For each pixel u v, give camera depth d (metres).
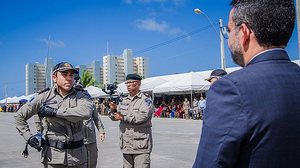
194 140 13.42
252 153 1.37
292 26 1.53
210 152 1.40
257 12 1.50
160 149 11.08
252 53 1.56
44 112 3.79
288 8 1.51
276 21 1.48
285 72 1.48
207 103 1.49
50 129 3.87
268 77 1.44
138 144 5.12
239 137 1.35
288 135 1.37
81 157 3.96
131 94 5.28
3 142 13.83
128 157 5.27
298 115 1.40
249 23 1.53
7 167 8.46
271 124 1.36
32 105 3.93
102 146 12.09
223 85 1.45
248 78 1.43
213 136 1.40
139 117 5.02
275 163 1.36
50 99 3.91
